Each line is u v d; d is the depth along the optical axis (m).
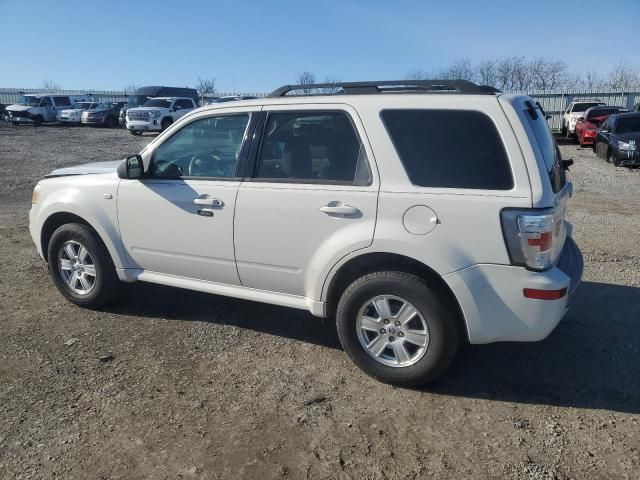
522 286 3.29
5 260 6.48
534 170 3.27
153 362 4.01
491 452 3.04
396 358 3.66
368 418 3.35
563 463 2.95
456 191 3.37
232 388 3.67
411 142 3.53
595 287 5.56
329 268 3.70
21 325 4.61
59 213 4.89
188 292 5.39
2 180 12.95
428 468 2.90
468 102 3.43
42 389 3.62
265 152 4.00
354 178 3.65
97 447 3.05
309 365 3.99
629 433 3.21
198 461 2.94
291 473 2.86
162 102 29.16
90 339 4.37
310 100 3.87
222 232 4.11
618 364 4.02
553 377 3.84
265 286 4.10
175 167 4.38
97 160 17.27
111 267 4.79
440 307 3.46
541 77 48.72
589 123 22.05
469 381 3.79
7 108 34.69
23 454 2.98
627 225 8.45
